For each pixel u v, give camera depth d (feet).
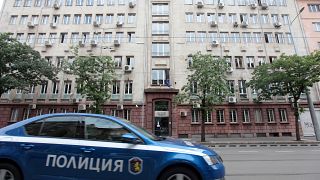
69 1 104.47
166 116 90.99
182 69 95.71
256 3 106.22
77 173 14.69
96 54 97.30
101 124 15.93
